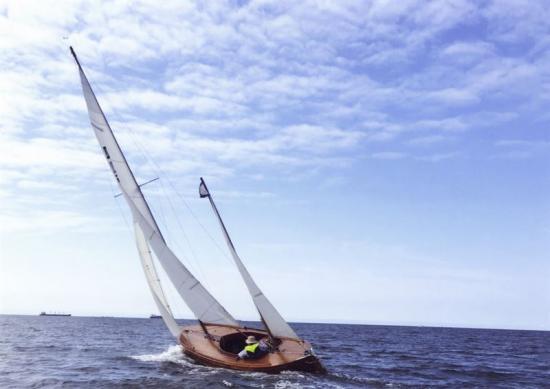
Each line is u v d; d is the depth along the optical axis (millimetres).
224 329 24469
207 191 23703
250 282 22328
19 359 28219
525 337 108812
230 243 23172
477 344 63906
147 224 23891
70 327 81000
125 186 25688
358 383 20266
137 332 66125
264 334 22922
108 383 19625
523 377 26172
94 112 25969
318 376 20500
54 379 20812
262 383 18672
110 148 25953
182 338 23656
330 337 67875
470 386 21906
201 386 18328
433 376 24844
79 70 25547
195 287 23250
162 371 22219
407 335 90938
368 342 56781
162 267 24031
